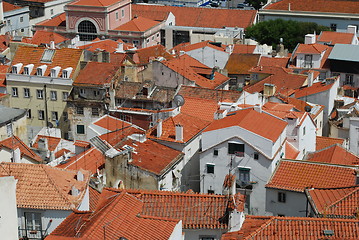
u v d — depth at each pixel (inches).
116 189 3614.7
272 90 6190.9
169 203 3422.7
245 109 4845.0
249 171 4439.0
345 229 3053.6
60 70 6796.3
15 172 3353.8
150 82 6510.8
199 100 5575.8
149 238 2903.5
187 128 4980.3
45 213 3201.3
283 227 3095.5
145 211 3376.0
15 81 6889.8
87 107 6545.3
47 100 6830.7
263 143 4352.9
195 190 4842.5
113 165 4357.8
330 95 6171.3
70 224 2962.6
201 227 3304.6
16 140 4739.2
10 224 2605.8
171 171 4527.6
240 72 7677.2
